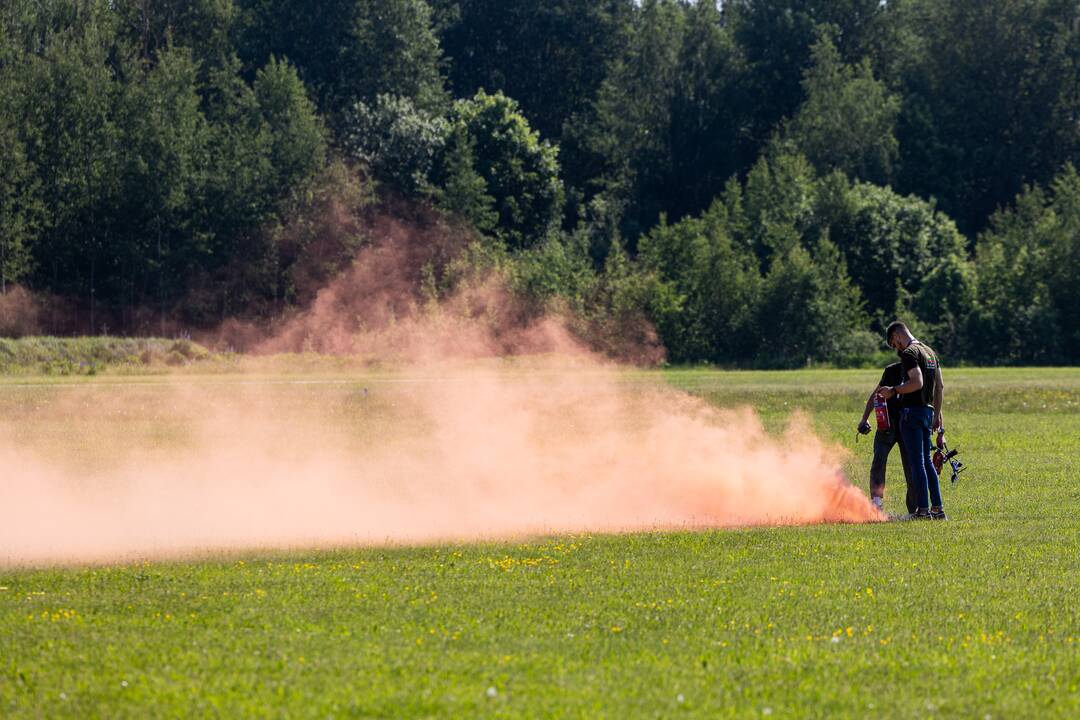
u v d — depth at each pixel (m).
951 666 10.99
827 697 10.10
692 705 9.84
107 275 103.44
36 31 106.81
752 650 11.50
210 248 103.81
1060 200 102.31
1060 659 11.27
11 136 95.31
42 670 10.75
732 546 17.09
